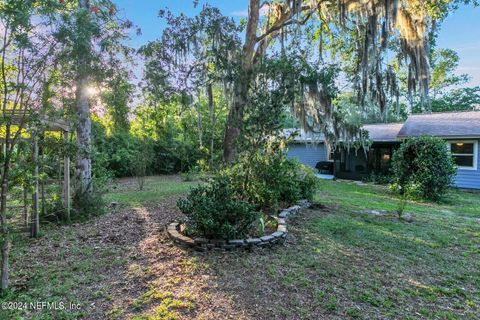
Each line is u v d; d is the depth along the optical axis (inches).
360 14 295.6
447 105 936.9
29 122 112.7
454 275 134.9
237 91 235.1
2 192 108.7
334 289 116.6
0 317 95.6
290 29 358.0
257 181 218.7
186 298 107.0
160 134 596.7
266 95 207.2
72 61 130.6
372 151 544.4
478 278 132.1
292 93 212.8
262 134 209.0
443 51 748.6
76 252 154.3
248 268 132.1
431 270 139.3
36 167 123.6
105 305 103.1
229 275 125.1
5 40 100.3
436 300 112.3
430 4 284.5
